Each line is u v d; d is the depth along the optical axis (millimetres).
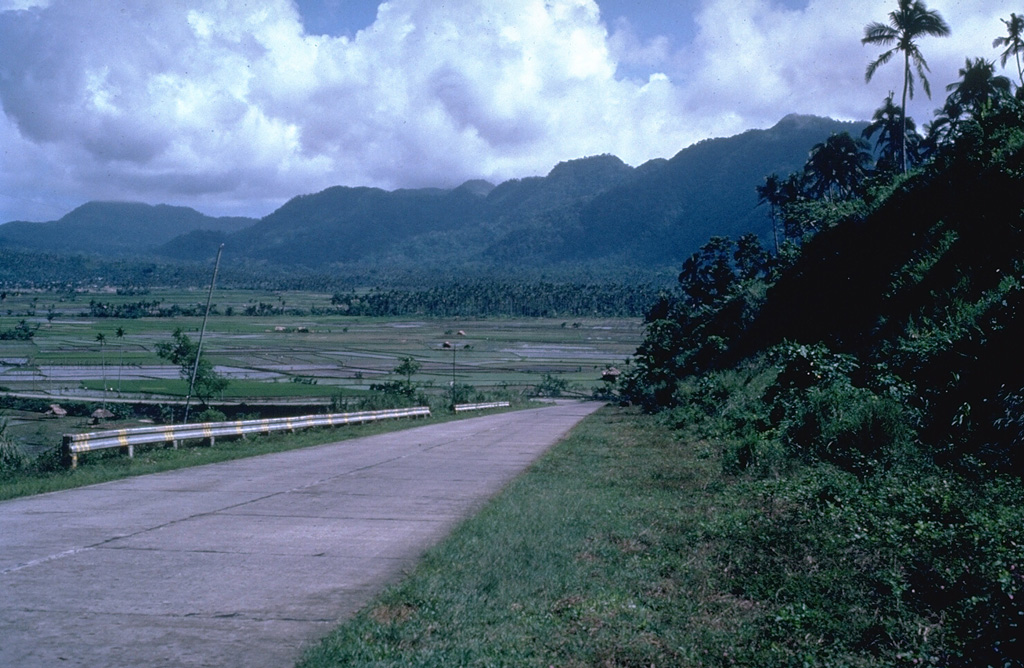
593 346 165625
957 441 12016
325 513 11250
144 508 11641
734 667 5273
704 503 11398
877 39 44938
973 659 5141
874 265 27422
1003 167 21562
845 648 5559
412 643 5789
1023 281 14570
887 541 7672
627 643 5656
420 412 45656
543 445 23812
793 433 15453
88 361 124562
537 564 7996
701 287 83312
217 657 5520
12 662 5375
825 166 70000
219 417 48938
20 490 13273
